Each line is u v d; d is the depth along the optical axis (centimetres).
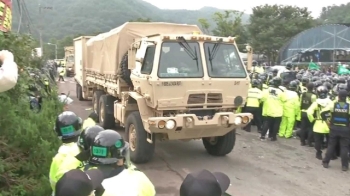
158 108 754
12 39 539
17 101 513
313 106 897
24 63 587
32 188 424
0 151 430
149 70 780
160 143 1029
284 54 3694
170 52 767
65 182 199
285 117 1127
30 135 445
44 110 580
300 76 1573
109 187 246
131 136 848
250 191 677
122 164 272
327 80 1348
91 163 268
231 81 786
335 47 3316
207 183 196
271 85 1107
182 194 198
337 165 855
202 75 772
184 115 746
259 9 4991
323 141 1004
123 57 975
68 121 387
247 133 1207
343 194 671
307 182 732
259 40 4756
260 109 1203
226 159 883
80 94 1850
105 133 274
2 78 273
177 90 755
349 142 808
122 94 929
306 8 5031
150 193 262
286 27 4703
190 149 969
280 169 813
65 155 366
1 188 416
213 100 780
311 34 3466
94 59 1314
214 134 808
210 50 792
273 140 1093
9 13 566
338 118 806
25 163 439
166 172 781
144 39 820
